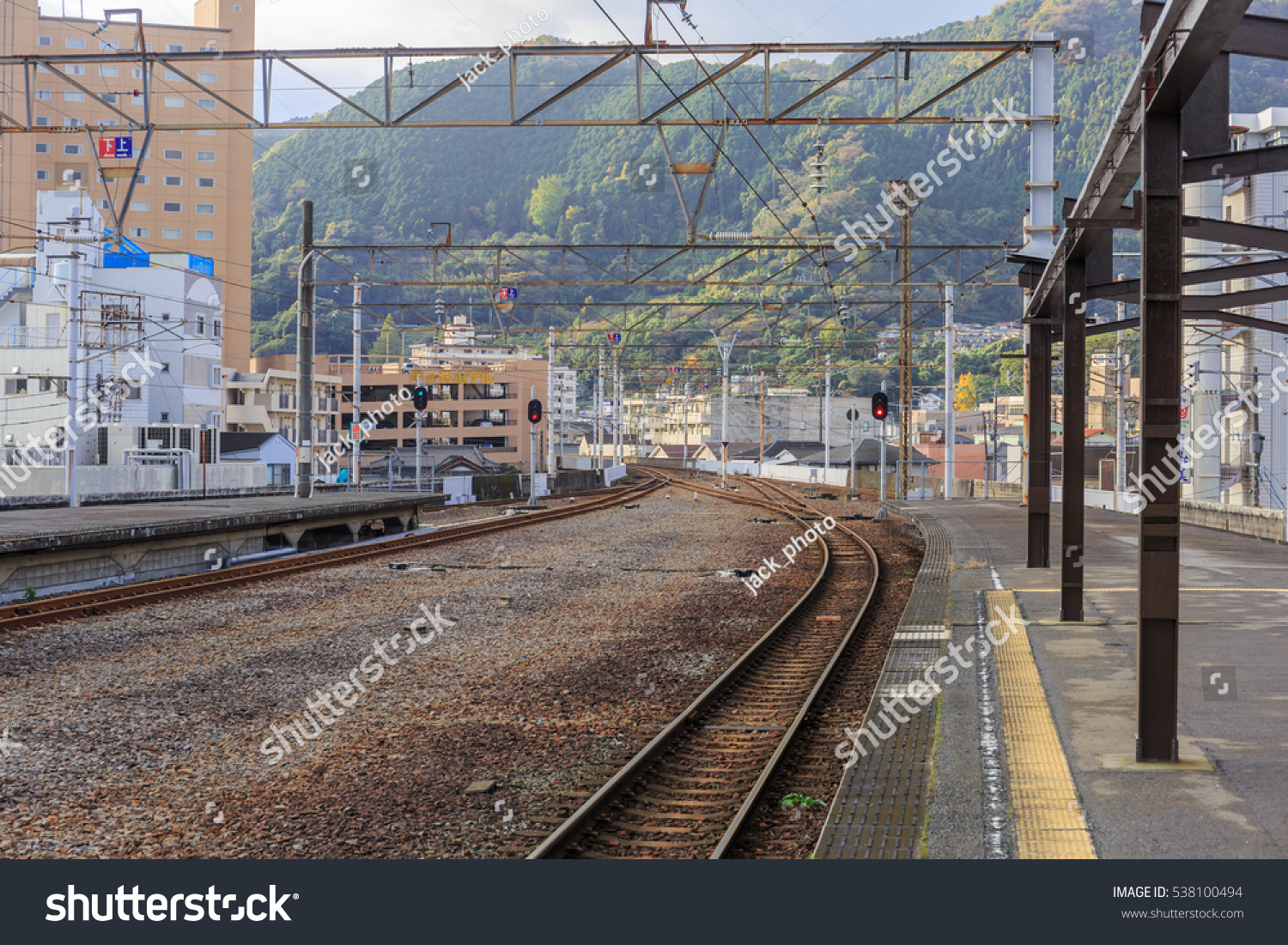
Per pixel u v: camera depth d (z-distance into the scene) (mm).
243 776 7309
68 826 6363
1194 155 7164
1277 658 9273
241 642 12312
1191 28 5414
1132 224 8719
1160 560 6438
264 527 22125
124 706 9234
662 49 16781
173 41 94938
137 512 22094
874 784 6312
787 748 7773
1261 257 29781
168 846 6027
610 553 23094
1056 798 5852
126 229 93625
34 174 91812
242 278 96375
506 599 15922
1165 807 5660
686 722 8633
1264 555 18047
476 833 6180
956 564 17531
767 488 52219
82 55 17438
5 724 8609
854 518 31953
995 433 48688
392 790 6992
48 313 47344
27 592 15391
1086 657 9711
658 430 124875
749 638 12953
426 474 67625
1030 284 16250
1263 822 5406
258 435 55688
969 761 6602
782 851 5855
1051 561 17531
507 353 63500
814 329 38188
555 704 9453
